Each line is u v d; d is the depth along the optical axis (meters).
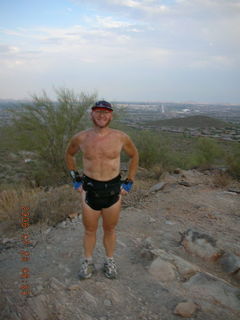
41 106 11.30
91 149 3.11
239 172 9.36
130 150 3.29
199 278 3.36
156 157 12.83
